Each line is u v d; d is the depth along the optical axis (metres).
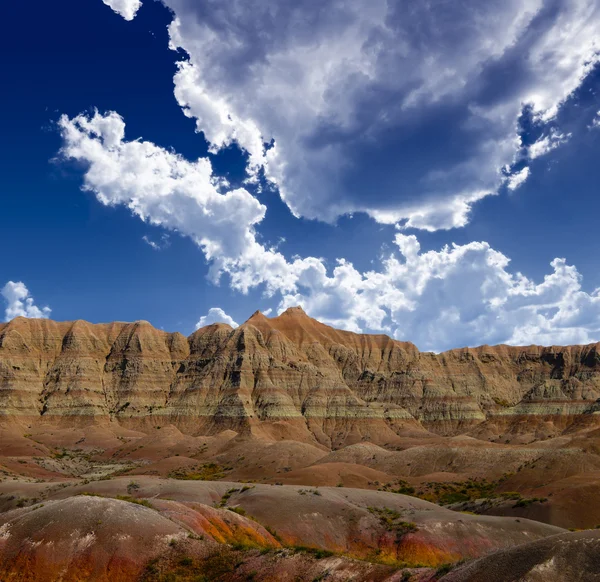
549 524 91.75
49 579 50.72
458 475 147.62
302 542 77.69
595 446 130.00
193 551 54.41
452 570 41.22
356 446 182.25
